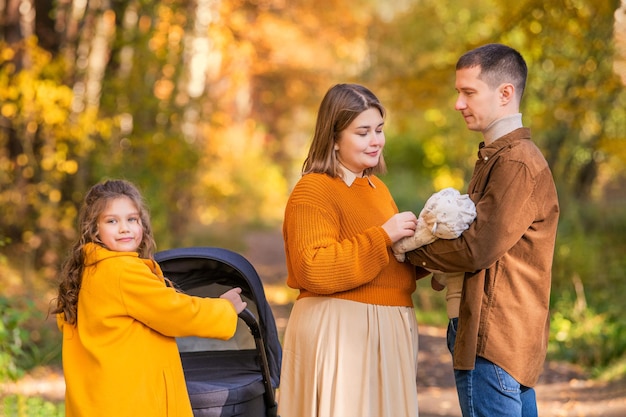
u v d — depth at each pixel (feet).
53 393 28.76
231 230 87.45
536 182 16.12
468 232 15.87
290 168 139.95
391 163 102.37
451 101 81.20
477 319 16.21
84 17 50.70
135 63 51.72
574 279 43.24
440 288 18.39
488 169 16.40
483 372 16.38
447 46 86.89
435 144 93.76
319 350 16.49
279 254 83.41
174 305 15.51
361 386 16.42
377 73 94.89
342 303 16.52
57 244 47.91
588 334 36.78
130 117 55.06
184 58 60.39
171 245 58.39
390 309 16.81
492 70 16.44
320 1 93.35
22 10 49.01
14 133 48.39
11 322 28.02
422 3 92.53
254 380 17.19
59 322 16.44
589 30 48.03
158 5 54.39
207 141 78.43
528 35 48.55
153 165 53.16
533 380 16.71
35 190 47.70
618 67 50.80
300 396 16.80
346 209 16.65
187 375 17.56
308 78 101.76
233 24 73.77
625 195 77.41
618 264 50.72
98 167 50.03
